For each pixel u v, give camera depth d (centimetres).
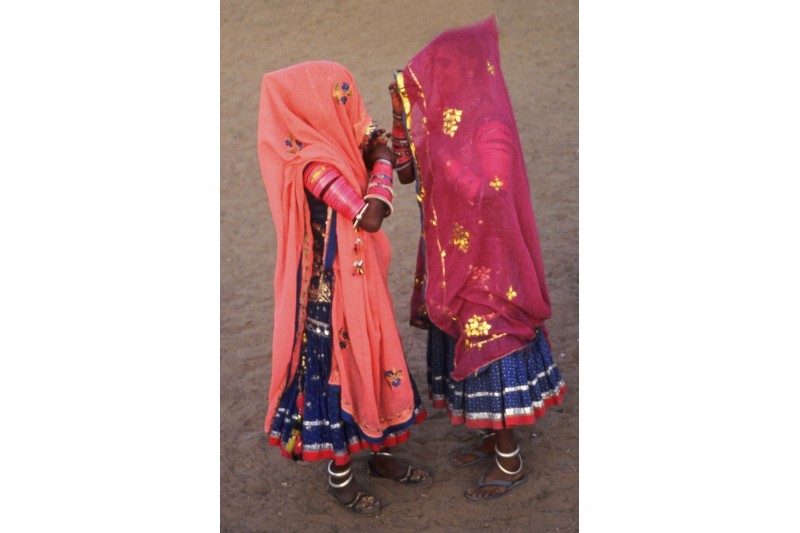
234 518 353
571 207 551
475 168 307
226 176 643
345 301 314
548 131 639
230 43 826
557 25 798
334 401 326
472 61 304
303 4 879
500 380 325
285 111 305
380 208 308
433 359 354
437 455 383
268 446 400
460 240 315
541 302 326
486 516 344
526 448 381
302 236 316
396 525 344
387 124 649
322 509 357
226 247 560
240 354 463
